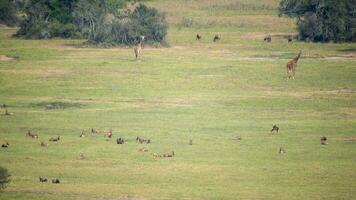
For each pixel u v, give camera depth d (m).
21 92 107.12
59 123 89.75
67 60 131.88
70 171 70.62
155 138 83.06
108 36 150.12
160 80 114.75
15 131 85.94
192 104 100.19
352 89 109.50
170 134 84.88
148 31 150.12
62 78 116.25
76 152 77.06
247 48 146.12
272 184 66.94
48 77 117.12
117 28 150.62
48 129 86.94
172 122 90.50
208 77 116.94
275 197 63.28
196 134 84.94
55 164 72.81
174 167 72.06
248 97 104.25
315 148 79.06
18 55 137.25
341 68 123.75
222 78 116.19
